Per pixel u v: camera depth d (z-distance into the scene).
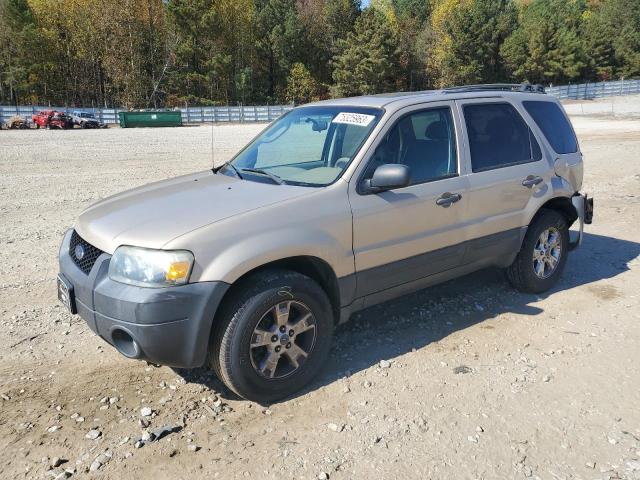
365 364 4.04
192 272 3.21
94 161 17.03
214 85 74.12
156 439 3.21
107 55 70.50
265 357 3.51
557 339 4.41
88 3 70.25
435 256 4.34
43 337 4.48
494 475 2.91
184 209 3.61
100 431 3.29
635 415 3.42
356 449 3.12
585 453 3.08
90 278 3.40
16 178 13.31
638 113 39.81
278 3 82.06
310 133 4.47
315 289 3.62
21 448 3.13
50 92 72.88
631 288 5.49
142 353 3.27
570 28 92.75
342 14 83.06
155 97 73.00
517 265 5.17
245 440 3.21
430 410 3.47
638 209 8.98
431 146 4.36
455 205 4.38
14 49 69.56
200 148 21.36
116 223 3.57
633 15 92.38
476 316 4.85
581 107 48.47
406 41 87.00
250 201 3.64
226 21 74.56
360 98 4.68
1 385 3.77
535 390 3.69
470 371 3.92
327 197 3.73
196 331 3.23
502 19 82.38
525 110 5.18
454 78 81.06
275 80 80.75
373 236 3.91
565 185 5.25
